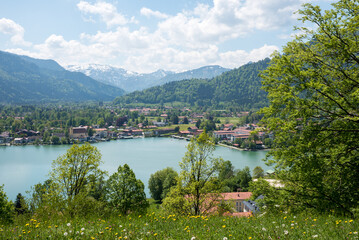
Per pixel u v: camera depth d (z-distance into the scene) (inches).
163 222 409.7
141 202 1512.1
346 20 631.2
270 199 724.0
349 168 657.6
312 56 707.4
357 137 627.2
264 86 764.0
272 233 323.6
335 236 314.0
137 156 5649.6
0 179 3695.9
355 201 609.6
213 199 1163.3
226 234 329.7
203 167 1190.3
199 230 356.8
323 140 645.3
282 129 687.7
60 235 327.0
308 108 636.7
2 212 1215.6
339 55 652.1
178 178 1189.7
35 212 617.3
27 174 3956.7
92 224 396.2
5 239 313.9
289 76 677.3
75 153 1195.3
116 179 1530.5
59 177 1175.6
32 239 317.4
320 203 634.2
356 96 581.9
